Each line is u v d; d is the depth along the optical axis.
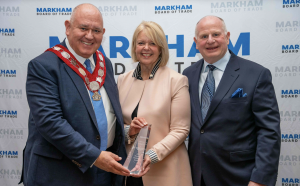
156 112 1.75
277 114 1.69
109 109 1.71
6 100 2.55
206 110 1.81
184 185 1.76
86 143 1.44
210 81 1.87
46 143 1.50
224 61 1.90
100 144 1.56
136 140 1.66
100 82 1.68
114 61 2.54
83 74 1.60
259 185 1.61
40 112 1.41
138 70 1.94
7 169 2.56
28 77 1.49
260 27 2.38
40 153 1.48
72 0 2.50
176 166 1.75
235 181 1.70
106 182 1.75
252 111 1.73
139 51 1.82
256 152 1.69
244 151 1.72
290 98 2.37
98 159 1.43
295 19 2.34
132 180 1.84
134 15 2.49
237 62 1.86
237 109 1.71
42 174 1.47
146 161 1.61
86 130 1.52
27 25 2.52
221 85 1.79
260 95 1.70
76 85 1.53
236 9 2.40
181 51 2.48
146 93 1.83
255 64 1.80
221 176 1.72
